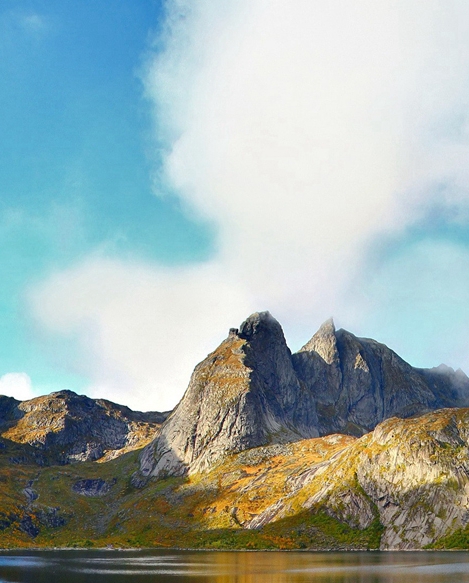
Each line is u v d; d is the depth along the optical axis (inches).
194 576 5684.1
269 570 6146.7
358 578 5364.2
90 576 5792.3
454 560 6973.4
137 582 5270.7
